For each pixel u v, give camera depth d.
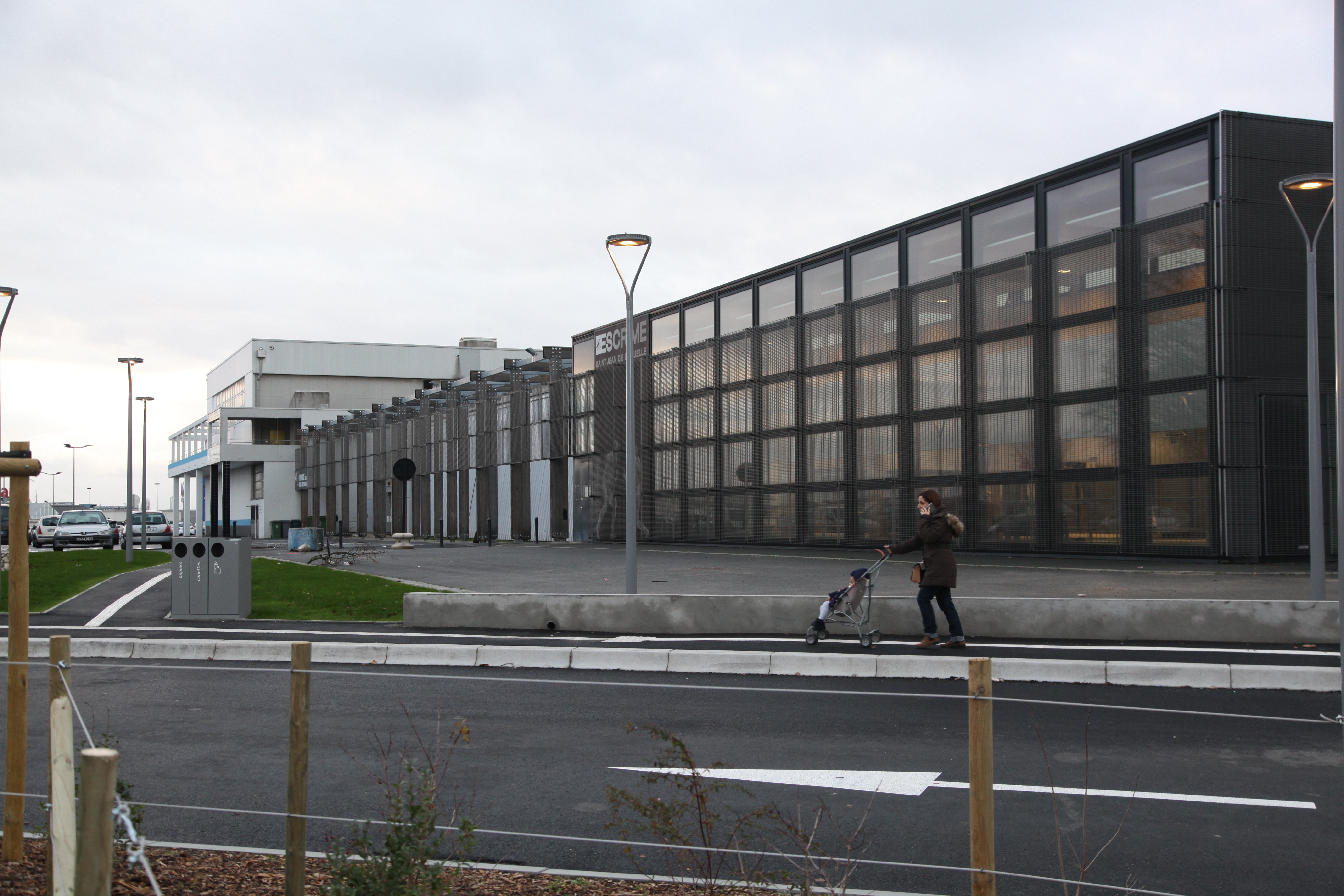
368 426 73.38
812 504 35.16
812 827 5.94
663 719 9.12
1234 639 12.66
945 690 10.47
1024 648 12.36
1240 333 22.97
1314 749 7.84
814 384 35.31
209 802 6.59
